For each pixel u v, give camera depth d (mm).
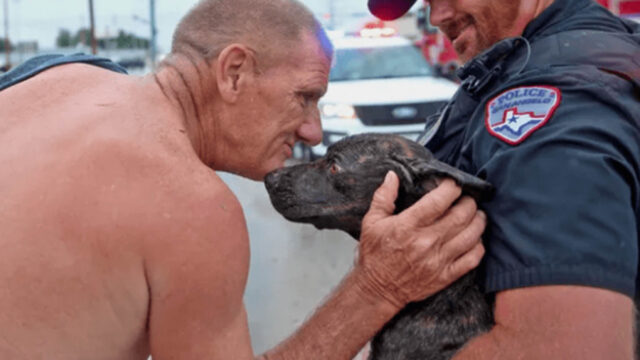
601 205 1612
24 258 1527
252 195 7934
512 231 1706
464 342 1930
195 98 1839
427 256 1785
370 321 1865
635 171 1699
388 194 1911
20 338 1535
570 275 1581
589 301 1564
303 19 1872
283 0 1869
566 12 2086
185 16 1894
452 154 2281
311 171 2217
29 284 1526
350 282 1893
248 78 1825
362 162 2113
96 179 1548
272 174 2246
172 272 1562
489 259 1788
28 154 1615
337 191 2152
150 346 1695
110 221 1529
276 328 4250
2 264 1528
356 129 8312
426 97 8367
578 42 1944
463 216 1812
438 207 1786
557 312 1589
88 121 1636
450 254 1796
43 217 1538
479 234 1819
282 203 2211
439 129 2344
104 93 1743
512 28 2152
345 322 1857
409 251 1789
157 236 1541
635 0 5500
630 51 1890
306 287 4930
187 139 1707
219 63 1799
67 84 1794
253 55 1809
